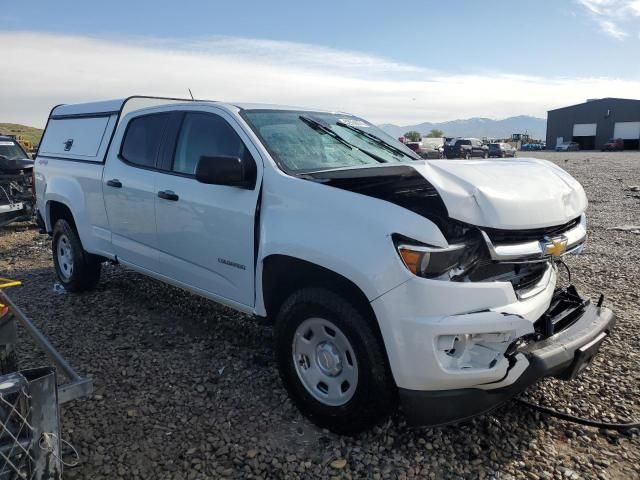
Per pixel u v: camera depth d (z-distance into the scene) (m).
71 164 5.70
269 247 3.42
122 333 4.88
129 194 4.78
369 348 2.96
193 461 3.03
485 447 3.17
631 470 2.97
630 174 23.52
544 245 3.14
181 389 3.84
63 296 5.99
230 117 4.02
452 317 2.78
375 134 4.77
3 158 10.73
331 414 3.20
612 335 4.70
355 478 2.90
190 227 4.15
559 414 3.38
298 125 4.21
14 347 2.91
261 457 3.06
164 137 4.57
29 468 2.23
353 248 2.96
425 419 2.89
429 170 3.09
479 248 2.96
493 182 3.11
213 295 4.12
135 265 4.93
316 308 3.18
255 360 4.29
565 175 3.73
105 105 5.54
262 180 3.61
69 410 3.55
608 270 6.89
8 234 10.44
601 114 73.56
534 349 2.98
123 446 3.17
